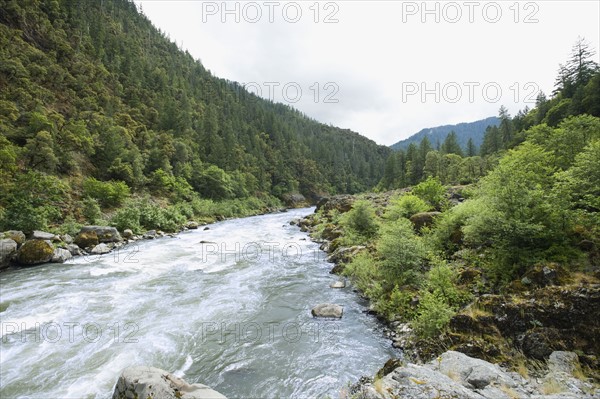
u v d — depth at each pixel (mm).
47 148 25938
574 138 15836
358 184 105312
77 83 43219
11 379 6367
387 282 10734
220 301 10953
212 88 98938
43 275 13492
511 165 10344
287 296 11516
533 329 6062
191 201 40719
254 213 52281
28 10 44500
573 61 44812
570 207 8461
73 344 7809
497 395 4578
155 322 9195
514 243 8508
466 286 8578
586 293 6027
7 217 17438
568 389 4797
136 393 3791
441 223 12578
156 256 17438
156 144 45156
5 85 32125
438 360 5770
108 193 27328
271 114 103812
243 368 6980
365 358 7312
